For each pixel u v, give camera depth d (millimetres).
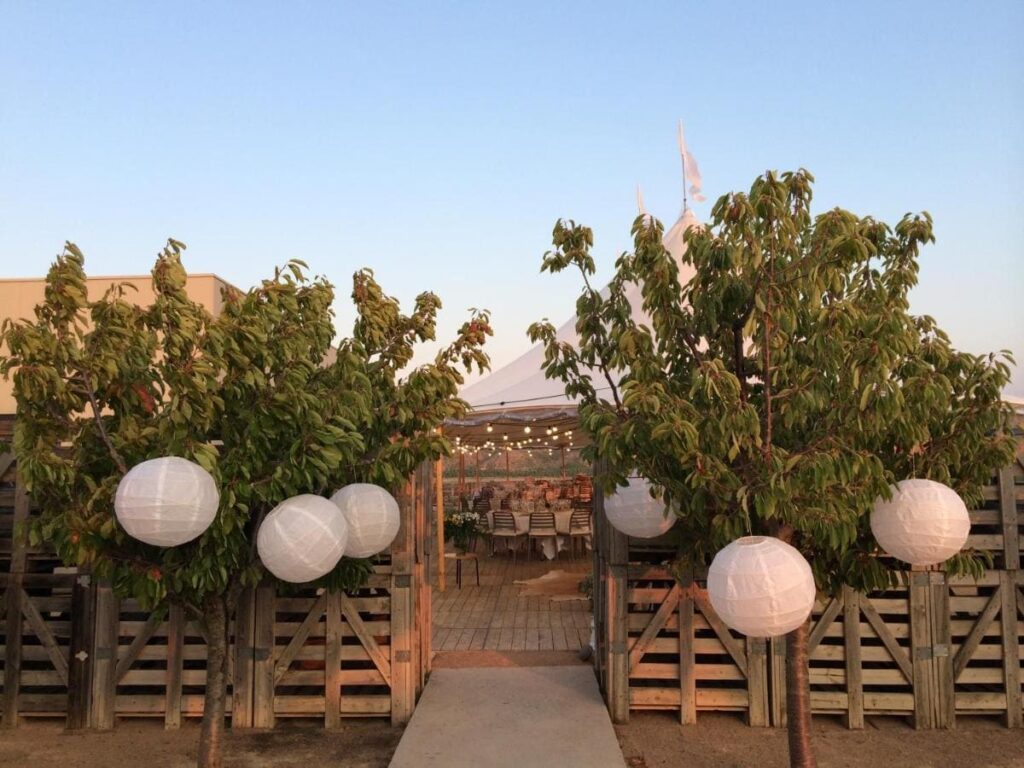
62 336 3840
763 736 5344
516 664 6621
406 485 5723
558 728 5188
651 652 5664
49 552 5816
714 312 4043
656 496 4070
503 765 4652
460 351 4711
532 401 9758
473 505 15500
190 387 3740
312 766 4957
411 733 5117
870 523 4258
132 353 4113
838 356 3701
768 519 4164
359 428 4777
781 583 3561
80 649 5691
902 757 4996
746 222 3715
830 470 3496
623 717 5578
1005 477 5578
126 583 4273
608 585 5676
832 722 5621
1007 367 4191
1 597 5777
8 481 5852
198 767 4328
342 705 5652
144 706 5684
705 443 3771
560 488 15648
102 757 5152
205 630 4652
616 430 3949
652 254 4074
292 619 5891
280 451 4336
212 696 4344
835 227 3729
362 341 4797
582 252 4559
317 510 4121
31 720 5812
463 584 10672
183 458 3795
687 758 4980
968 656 5551
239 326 3842
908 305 4004
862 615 5598
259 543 4094
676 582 5641
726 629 5586
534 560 12750
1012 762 4914
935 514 4066
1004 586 5547
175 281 3809
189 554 4160
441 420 4691
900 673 5543
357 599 5742
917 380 3803
